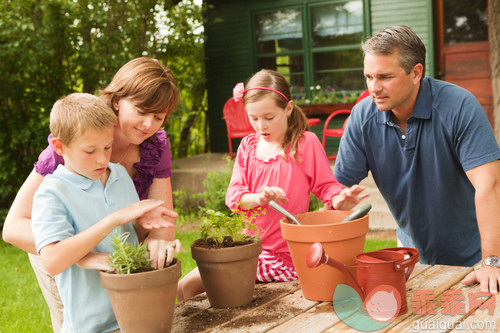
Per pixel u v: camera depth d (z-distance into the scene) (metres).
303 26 8.05
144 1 7.77
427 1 7.24
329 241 1.55
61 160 1.76
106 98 1.69
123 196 1.59
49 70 7.15
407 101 2.07
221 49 8.73
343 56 7.87
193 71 8.67
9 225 1.69
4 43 6.70
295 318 1.51
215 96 8.91
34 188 1.76
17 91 6.82
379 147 2.26
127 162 1.84
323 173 2.00
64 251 1.37
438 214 2.31
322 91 8.08
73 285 1.49
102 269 1.40
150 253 1.43
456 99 2.06
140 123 1.66
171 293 1.38
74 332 1.50
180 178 7.02
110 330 1.52
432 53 7.31
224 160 7.83
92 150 1.44
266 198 1.84
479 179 1.99
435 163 2.18
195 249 1.61
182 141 9.99
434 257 2.47
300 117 2.06
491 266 1.77
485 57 7.22
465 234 2.39
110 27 7.50
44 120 6.62
